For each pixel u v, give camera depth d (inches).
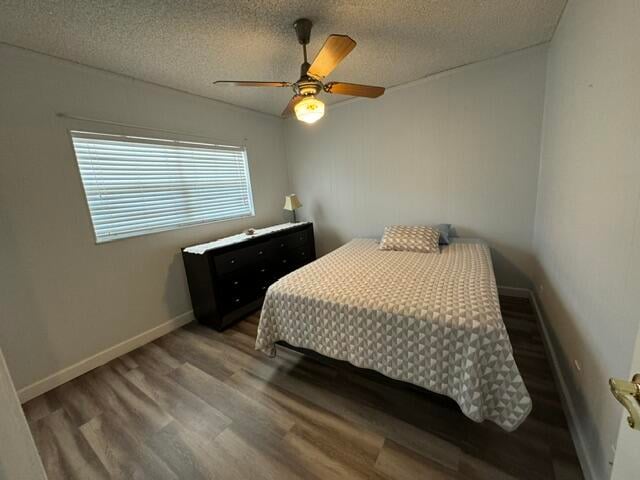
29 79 72.2
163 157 103.8
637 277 33.2
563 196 68.7
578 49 60.6
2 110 68.4
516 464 47.8
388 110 125.8
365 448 52.9
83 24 64.3
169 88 103.7
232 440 56.7
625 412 28.2
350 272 82.7
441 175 119.8
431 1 65.2
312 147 151.9
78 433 60.7
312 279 78.2
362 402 64.4
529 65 96.1
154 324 101.4
